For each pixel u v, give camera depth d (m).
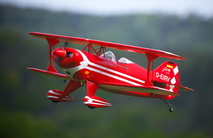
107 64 33.84
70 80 35.38
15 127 56.34
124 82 35.00
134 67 36.19
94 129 54.41
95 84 33.31
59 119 57.00
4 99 64.62
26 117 58.06
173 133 56.06
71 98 36.75
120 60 35.66
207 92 65.75
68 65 31.75
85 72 32.44
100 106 32.12
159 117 57.81
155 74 37.91
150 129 55.84
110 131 54.41
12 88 66.69
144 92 34.22
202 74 69.44
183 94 63.97
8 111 61.09
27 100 63.88
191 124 58.72
